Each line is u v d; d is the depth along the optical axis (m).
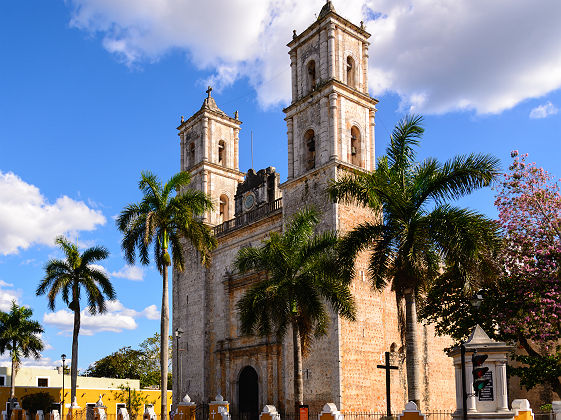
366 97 46.25
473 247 24.91
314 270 31.67
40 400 58.25
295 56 48.69
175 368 55.44
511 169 34.81
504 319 32.84
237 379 49.47
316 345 41.06
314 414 40.19
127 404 68.31
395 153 28.70
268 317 32.16
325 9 46.19
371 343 41.53
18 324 62.38
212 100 61.78
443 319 36.44
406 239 26.34
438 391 48.66
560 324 31.61
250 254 33.50
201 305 54.16
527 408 25.97
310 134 46.81
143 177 38.91
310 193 44.28
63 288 50.34
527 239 32.94
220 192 59.34
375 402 40.69
